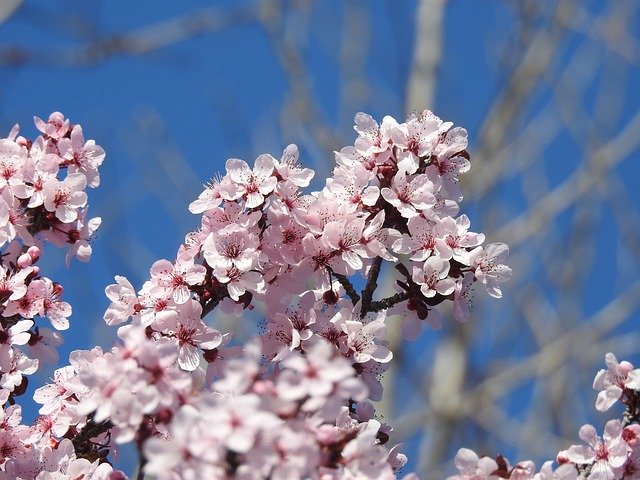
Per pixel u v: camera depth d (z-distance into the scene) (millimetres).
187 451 1516
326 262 1658
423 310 1661
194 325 1646
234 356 1651
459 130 1684
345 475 1542
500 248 1668
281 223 1657
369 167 1675
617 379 1638
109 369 1547
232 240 1648
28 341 1666
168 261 1656
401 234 1664
